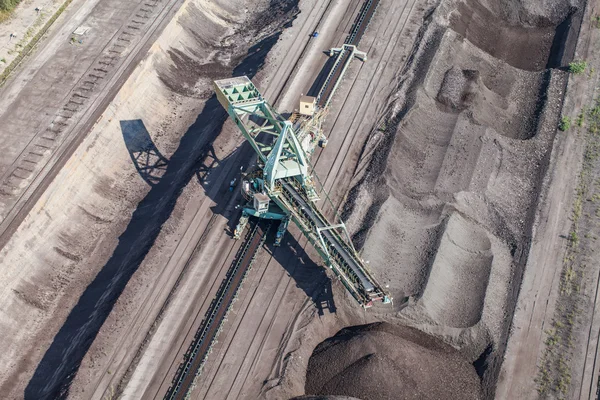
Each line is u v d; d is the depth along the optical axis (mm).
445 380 45594
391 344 45562
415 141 60938
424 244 52750
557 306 50375
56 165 57594
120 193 59844
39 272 53156
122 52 68062
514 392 45500
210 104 66812
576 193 58406
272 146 54438
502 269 52531
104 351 46562
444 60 68062
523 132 64625
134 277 50375
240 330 47594
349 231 52938
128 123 63531
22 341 49969
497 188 57844
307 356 46719
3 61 68500
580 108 66062
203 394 44219
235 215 55125
